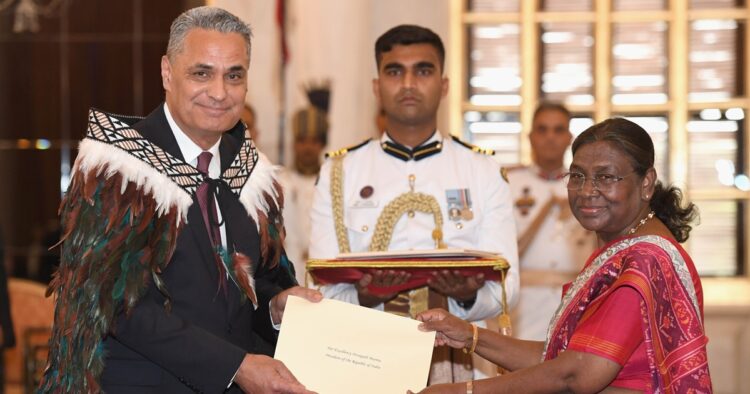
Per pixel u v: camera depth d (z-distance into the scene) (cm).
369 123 654
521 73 709
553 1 709
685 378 284
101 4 783
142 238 292
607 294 288
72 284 289
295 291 322
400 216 390
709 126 707
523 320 567
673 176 706
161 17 778
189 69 297
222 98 297
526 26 706
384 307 379
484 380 297
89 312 285
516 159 708
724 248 709
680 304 288
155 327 290
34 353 664
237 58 299
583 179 302
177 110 303
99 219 290
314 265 345
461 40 707
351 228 392
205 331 295
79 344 286
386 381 310
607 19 706
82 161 296
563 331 300
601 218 301
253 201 324
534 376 289
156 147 303
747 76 704
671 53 704
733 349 690
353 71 650
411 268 345
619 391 285
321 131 642
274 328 336
